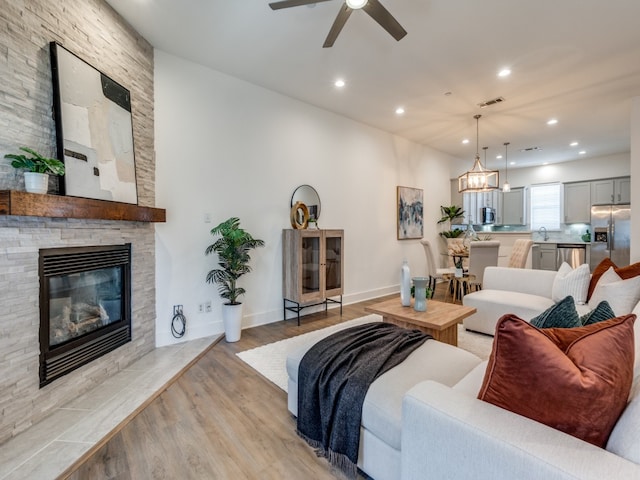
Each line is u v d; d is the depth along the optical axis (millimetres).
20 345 1860
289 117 4316
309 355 1899
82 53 2314
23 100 1901
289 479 1549
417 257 6594
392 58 3336
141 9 2615
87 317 2455
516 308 3281
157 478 1549
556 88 4004
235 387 2441
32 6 1951
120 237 2691
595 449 861
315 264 4180
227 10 2621
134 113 2879
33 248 1939
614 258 6547
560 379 939
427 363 1729
